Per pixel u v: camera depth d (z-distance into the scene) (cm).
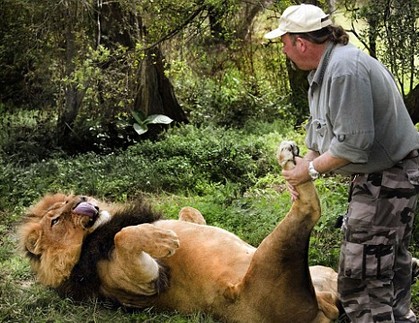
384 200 440
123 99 1384
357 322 455
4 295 577
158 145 1287
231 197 901
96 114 1444
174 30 1280
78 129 1430
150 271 487
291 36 438
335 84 418
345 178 967
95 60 1312
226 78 1633
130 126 1465
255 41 1605
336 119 418
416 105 995
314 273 525
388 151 433
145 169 1102
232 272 481
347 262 449
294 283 458
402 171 440
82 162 1202
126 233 481
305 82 1554
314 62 440
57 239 530
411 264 475
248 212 803
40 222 536
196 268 493
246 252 494
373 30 962
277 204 820
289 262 452
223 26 1324
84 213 517
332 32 433
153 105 1500
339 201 812
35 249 534
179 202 912
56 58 1412
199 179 1072
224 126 1528
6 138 1425
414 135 445
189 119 1602
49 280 538
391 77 443
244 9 1472
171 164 1138
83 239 527
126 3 1290
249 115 1606
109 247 520
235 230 754
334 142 420
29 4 1355
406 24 952
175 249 480
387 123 430
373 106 423
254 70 1659
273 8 1265
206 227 519
